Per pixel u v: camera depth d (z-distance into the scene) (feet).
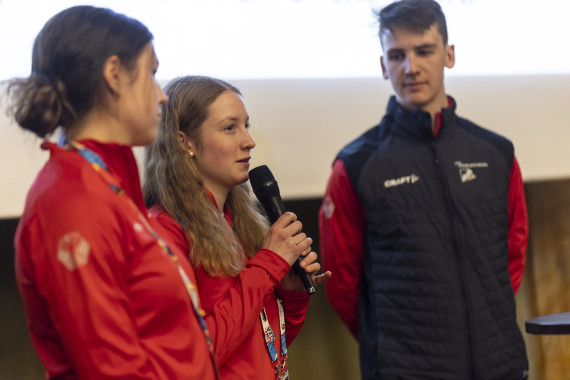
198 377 3.38
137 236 3.27
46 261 3.04
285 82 8.47
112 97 3.36
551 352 11.14
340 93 8.76
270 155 8.37
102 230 3.11
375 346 6.96
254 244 5.08
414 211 7.00
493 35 9.62
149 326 3.30
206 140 4.73
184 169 4.70
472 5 9.53
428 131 7.20
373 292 7.12
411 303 6.84
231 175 4.75
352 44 8.86
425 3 7.31
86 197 3.13
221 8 8.16
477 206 7.07
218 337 4.14
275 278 4.49
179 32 7.93
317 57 8.70
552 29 9.89
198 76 4.97
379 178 7.18
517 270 7.45
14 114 3.28
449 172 7.11
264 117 8.36
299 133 8.52
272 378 4.48
